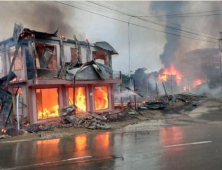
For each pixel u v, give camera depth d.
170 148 8.48
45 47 18.45
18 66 18.08
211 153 7.70
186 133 11.59
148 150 8.30
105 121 16.70
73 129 13.97
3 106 17.59
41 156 7.88
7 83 17.73
